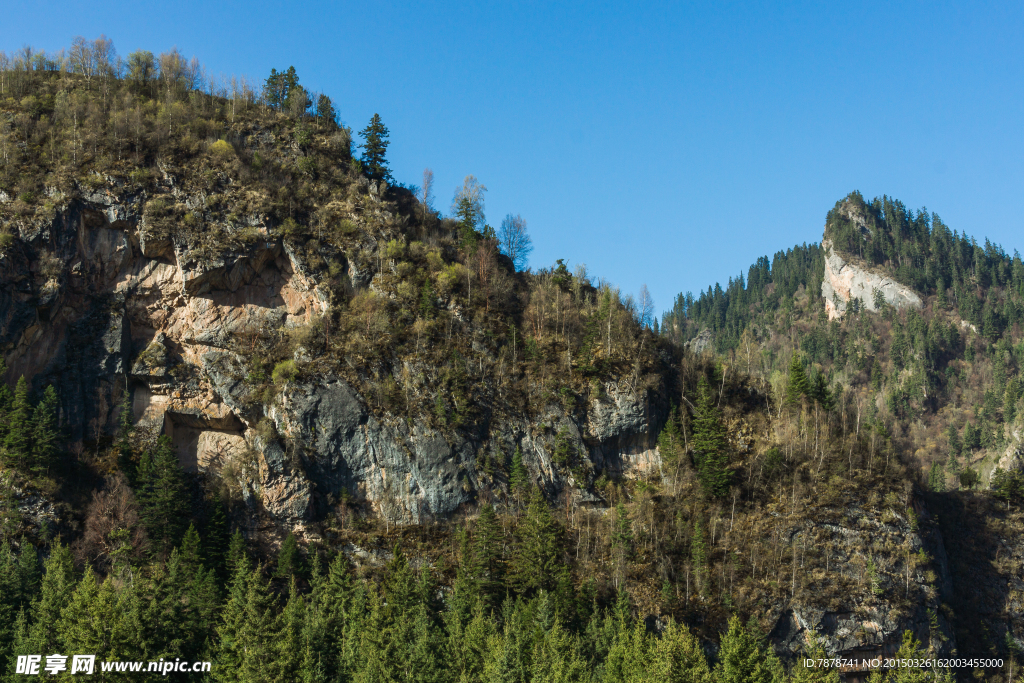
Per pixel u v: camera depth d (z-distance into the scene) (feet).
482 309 453.17
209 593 298.35
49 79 492.54
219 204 436.35
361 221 462.60
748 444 453.58
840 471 443.32
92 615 246.47
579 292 513.04
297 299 433.89
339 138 510.17
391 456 399.03
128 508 349.61
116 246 417.28
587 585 354.74
